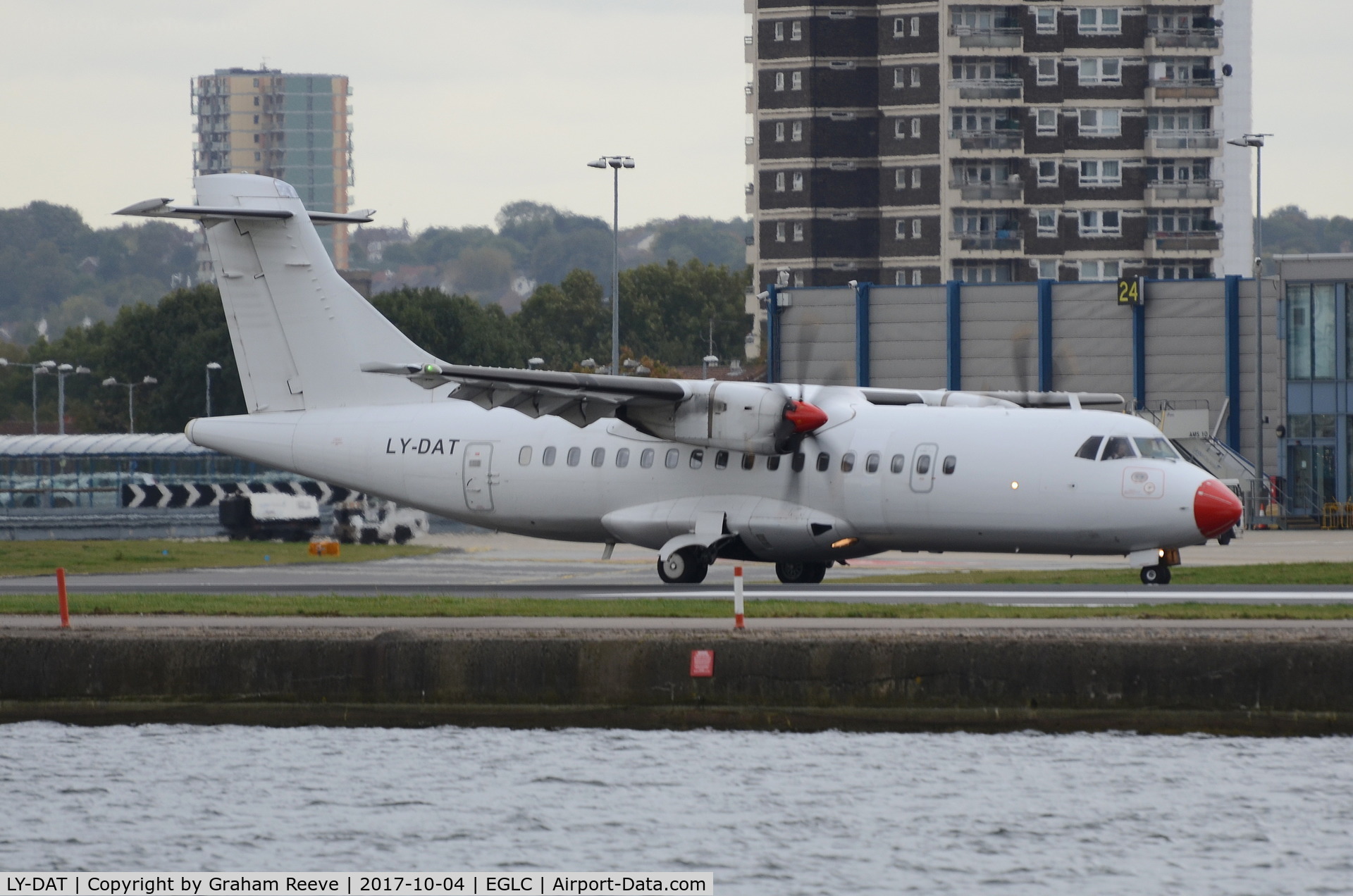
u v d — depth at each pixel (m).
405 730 84.31
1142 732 81.44
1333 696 80.19
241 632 88.12
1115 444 117.56
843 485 123.19
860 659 82.94
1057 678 81.94
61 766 77.38
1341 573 126.12
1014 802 70.56
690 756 78.38
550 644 84.56
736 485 126.88
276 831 67.31
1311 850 64.25
